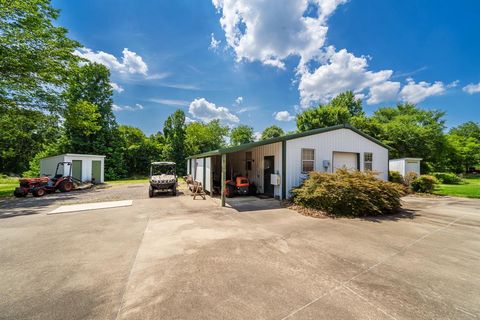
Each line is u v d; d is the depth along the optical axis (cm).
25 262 344
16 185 1856
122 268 319
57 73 1302
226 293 249
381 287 263
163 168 1257
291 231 499
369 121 2352
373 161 1162
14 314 216
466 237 459
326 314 211
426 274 298
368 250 385
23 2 1153
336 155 1051
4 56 1102
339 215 650
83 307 227
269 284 269
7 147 2420
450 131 4122
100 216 661
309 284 269
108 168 2409
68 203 898
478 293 251
